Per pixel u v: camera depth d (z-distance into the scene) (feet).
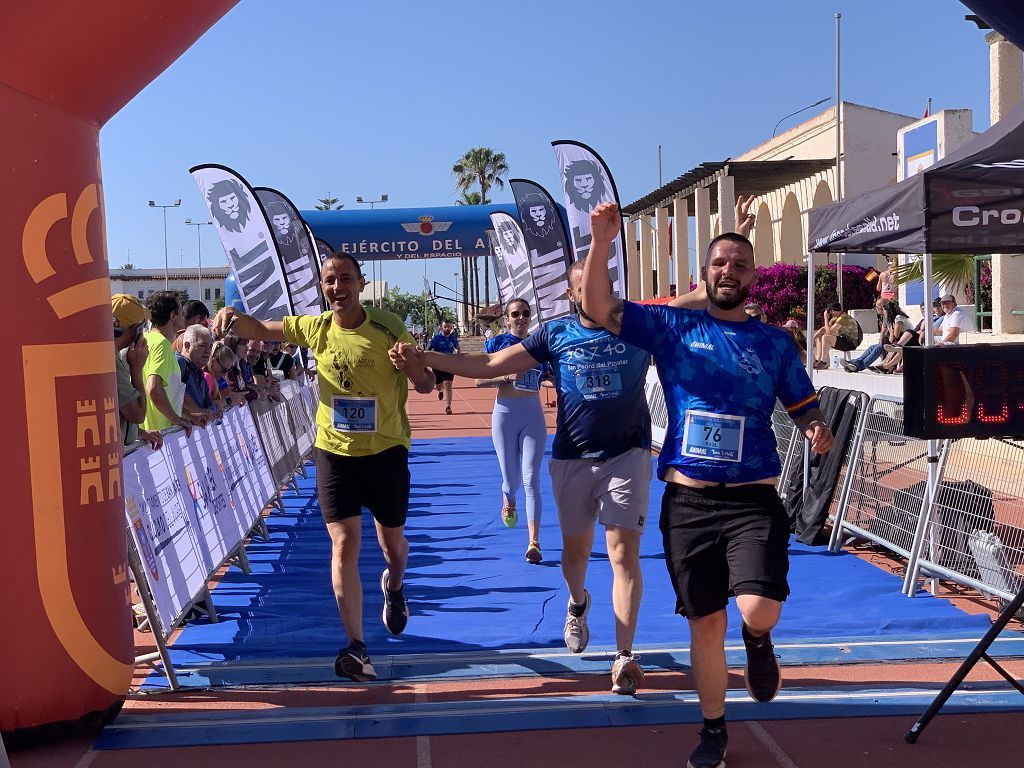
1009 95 44.65
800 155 92.53
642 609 19.85
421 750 12.57
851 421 24.86
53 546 12.69
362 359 15.30
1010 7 14.05
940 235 19.53
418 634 18.24
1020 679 14.73
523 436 24.30
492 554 25.57
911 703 13.79
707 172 80.18
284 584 22.95
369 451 15.39
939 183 19.52
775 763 11.93
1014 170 19.24
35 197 12.53
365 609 20.31
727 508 11.57
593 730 13.15
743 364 11.57
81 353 13.14
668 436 11.99
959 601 19.66
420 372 14.16
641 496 14.74
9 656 12.45
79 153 13.21
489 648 17.21
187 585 18.26
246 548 27.43
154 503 17.53
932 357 12.04
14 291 12.35
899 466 22.09
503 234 57.41
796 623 18.16
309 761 12.27
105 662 13.33
